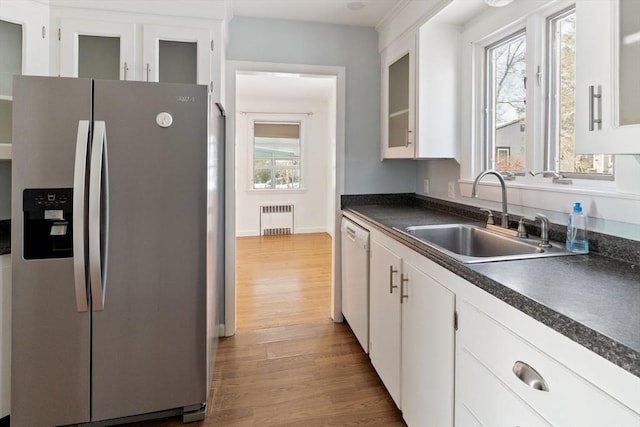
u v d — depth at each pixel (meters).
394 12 2.57
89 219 1.54
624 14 0.98
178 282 1.72
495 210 2.05
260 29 2.68
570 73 1.64
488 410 1.08
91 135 1.57
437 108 2.30
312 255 5.20
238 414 1.83
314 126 6.75
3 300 1.64
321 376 2.16
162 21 2.12
